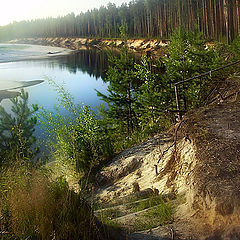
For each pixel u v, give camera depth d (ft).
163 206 15.99
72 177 36.06
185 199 16.90
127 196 22.70
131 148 37.45
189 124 24.25
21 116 33.65
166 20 290.15
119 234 14.20
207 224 13.62
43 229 11.83
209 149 18.80
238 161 16.62
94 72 171.63
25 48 439.22
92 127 39.29
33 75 161.58
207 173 15.78
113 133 47.32
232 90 36.96
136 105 49.73
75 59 251.19
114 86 49.90
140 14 354.95
